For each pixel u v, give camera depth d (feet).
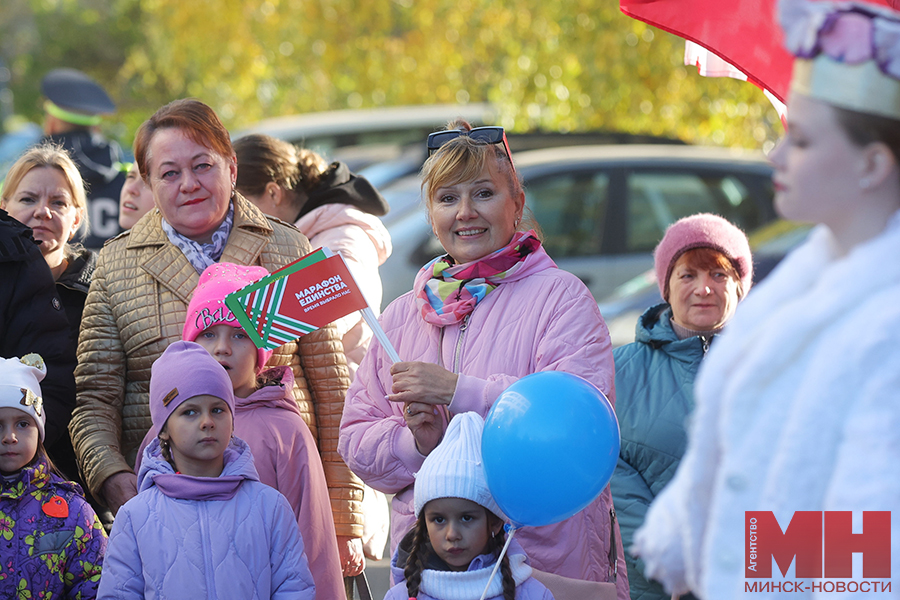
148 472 18.83
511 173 19.94
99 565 19.84
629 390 23.38
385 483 19.24
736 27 20.44
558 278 19.29
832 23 10.73
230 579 17.97
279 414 20.81
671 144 75.66
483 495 16.89
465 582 16.93
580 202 61.46
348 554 22.50
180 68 119.03
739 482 11.14
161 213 23.11
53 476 20.18
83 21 202.18
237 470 18.86
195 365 18.92
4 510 19.42
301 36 106.52
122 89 190.60
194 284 22.11
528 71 83.25
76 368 22.72
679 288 23.50
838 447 10.57
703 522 11.81
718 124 79.00
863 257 10.73
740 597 11.12
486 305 19.45
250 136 29.35
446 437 17.49
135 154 22.88
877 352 10.37
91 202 43.78
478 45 93.81
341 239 26.99
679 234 23.76
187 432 18.62
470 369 19.08
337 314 18.56
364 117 92.12
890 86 10.52
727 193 63.82
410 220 58.08
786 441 10.80
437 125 91.86
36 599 19.21
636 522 22.27
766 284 11.72
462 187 19.44
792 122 11.14
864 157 10.77
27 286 22.04
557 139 75.51
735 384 11.21
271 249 23.03
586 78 79.41
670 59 76.69
